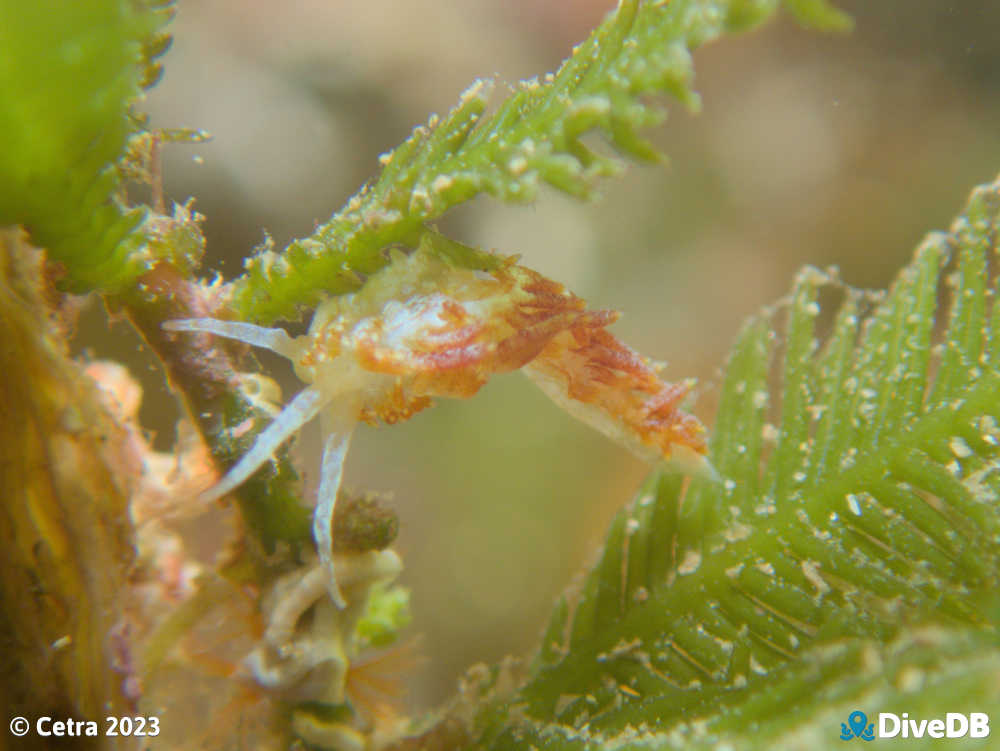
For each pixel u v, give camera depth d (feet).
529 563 0.31
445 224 0.33
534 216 0.35
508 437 0.32
